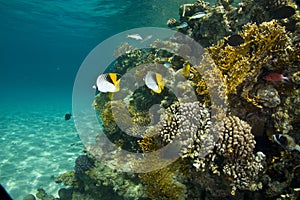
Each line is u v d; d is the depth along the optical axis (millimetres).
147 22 9875
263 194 1294
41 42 23594
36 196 2412
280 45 1400
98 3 8297
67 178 2275
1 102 10906
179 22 2811
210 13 2086
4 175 3023
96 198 1910
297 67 1407
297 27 1594
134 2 7676
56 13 10703
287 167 1268
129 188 1697
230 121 1236
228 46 1469
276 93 1353
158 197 1410
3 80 43219
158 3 7602
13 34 20234
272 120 1370
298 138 1330
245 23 1970
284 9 1527
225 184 1280
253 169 1209
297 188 1207
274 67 1428
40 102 11391
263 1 1862
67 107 9539
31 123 6047
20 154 3725
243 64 1354
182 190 1356
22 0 9102
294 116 1337
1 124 5891
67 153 3777
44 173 3092
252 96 1398
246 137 1185
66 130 5254
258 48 1388
